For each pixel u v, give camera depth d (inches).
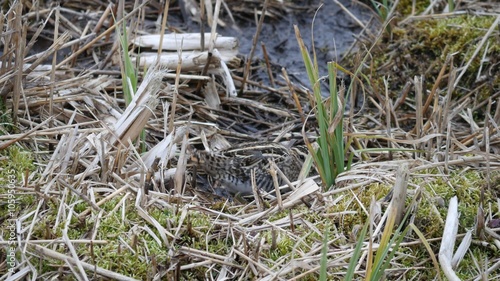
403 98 350.0
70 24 371.9
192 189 285.9
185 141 275.7
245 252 239.5
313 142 324.8
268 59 364.5
